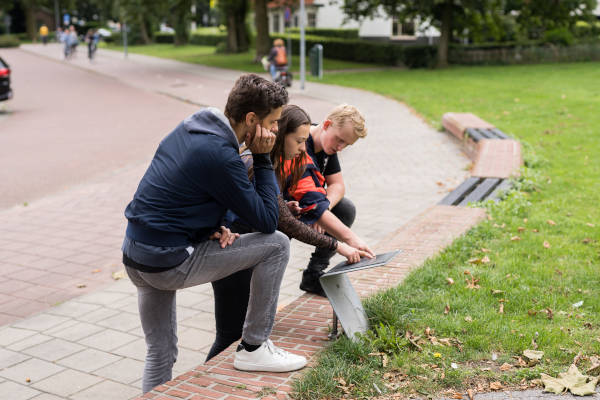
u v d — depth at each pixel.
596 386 2.88
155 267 2.62
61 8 82.81
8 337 4.29
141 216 2.58
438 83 23.92
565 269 4.63
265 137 2.67
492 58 33.53
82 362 3.88
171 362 3.18
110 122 16.50
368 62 37.19
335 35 49.41
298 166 3.29
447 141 12.60
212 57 40.94
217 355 3.24
